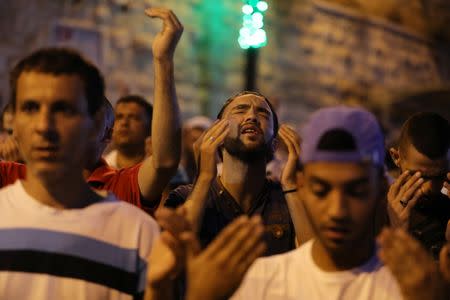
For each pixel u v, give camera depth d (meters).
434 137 2.78
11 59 6.74
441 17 11.01
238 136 2.83
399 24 10.53
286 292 1.79
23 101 1.78
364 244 1.76
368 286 1.74
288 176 2.73
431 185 2.79
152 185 2.71
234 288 1.53
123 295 1.80
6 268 1.74
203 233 2.78
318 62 9.47
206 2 8.32
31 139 1.76
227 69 8.48
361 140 1.64
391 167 3.25
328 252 1.77
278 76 9.02
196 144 2.81
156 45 2.68
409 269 1.51
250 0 4.96
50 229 1.77
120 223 1.84
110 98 7.36
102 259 1.79
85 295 1.75
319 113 1.69
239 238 1.53
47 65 1.78
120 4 7.48
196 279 1.53
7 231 1.77
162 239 1.63
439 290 1.52
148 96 7.71
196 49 8.24
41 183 1.82
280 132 2.83
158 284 1.65
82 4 7.21
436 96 9.41
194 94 8.20
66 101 1.77
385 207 2.57
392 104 9.80
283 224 2.80
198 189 2.61
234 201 2.84
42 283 1.73
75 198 1.83
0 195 1.85
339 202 1.62
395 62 10.42
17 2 6.80
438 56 11.01
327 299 1.75
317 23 9.49
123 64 7.50
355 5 9.98
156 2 7.84
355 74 9.91
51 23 7.00
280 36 9.05
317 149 1.64
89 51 7.22
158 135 2.66
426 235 2.78
